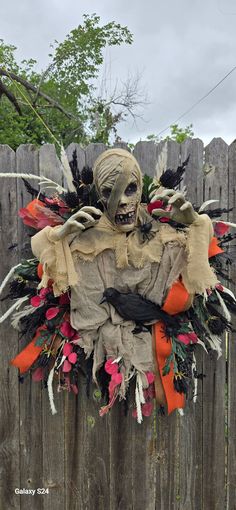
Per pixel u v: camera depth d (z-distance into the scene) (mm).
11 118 6277
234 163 1857
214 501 1992
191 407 1940
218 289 1713
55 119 6793
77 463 1942
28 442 1934
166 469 1959
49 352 1713
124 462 1945
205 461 1974
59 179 1839
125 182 1473
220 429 1966
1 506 1956
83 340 1654
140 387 1609
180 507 1980
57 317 1694
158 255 1605
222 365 1937
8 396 1912
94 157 1839
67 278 1511
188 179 1851
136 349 1652
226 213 1872
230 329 1805
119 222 1560
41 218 1665
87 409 1914
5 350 1890
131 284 1624
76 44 7801
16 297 1764
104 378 1719
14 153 1835
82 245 1599
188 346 1733
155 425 1935
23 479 1949
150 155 1841
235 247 1872
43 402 1916
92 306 1629
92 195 1600
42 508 1959
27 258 1849
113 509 1958
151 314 1627
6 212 1842
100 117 6223
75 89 8008
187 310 1711
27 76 8180
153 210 1479
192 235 1485
